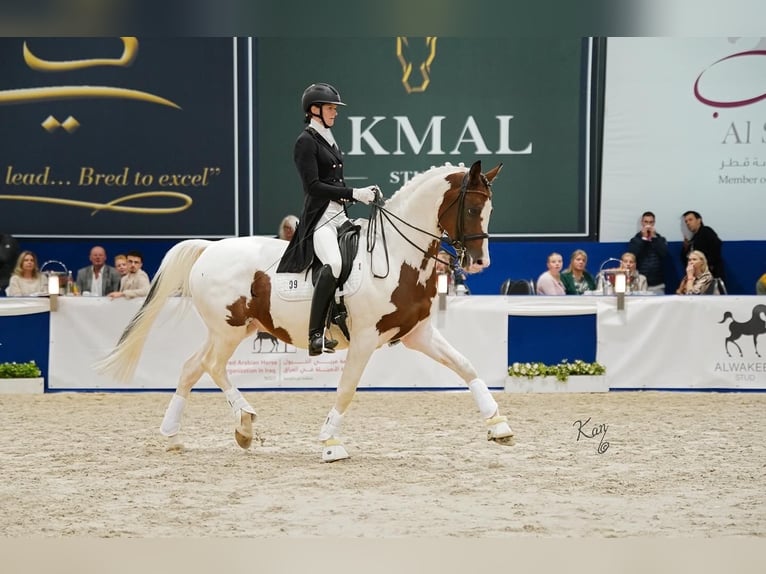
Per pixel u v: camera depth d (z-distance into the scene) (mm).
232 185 15430
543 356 13078
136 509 6398
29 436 9477
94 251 13992
